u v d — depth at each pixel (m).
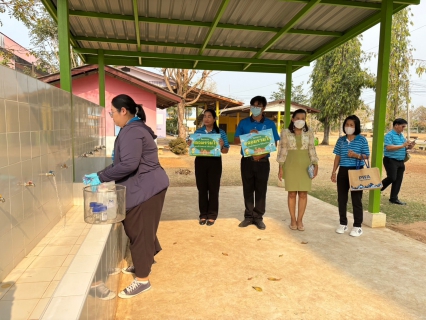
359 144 4.25
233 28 5.35
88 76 12.77
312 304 2.70
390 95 20.31
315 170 4.44
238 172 10.99
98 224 2.25
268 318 2.49
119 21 5.25
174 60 7.41
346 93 24.27
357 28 5.30
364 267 3.41
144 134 2.55
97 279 1.69
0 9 9.04
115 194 2.26
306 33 5.62
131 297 2.75
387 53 4.50
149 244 2.74
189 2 4.60
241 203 6.03
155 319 2.45
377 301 2.77
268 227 4.66
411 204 6.55
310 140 4.39
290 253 3.74
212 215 4.75
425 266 3.46
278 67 7.78
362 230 4.57
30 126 2.21
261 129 4.52
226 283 3.02
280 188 7.55
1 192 1.79
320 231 4.52
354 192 4.33
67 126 3.17
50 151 2.62
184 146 17.44
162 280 3.06
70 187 3.24
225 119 29.08
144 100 13.16
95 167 4.99
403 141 6.46
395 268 3.40
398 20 19.50
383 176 10.44
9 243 1.90
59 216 2.84
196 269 3.30
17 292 1.71
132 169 2.44
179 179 9.53
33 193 2.26
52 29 16.73
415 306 2.70
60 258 2.11
